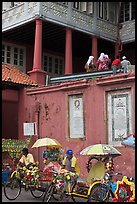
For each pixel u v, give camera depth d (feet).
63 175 34.68
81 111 47.44
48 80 57.00
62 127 49.70
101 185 32.91
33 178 37.83
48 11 70.23
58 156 43.24
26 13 70.95
